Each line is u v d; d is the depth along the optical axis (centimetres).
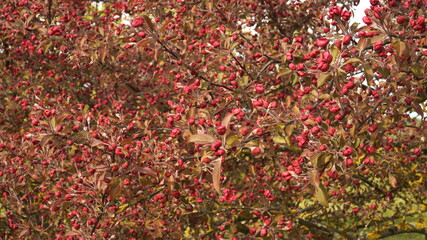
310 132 312
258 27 698
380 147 443
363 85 386
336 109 318
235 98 425
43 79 688
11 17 654
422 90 366
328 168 300
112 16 743
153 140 385
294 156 522
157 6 614
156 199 425
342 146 298
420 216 641
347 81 351
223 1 618
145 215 459
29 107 621
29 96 651
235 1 592
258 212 481
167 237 505
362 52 292
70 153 501
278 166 578
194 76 439
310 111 337
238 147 308
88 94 714
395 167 566
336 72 282
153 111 634
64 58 666
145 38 385
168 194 405
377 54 306
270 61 446
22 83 698
